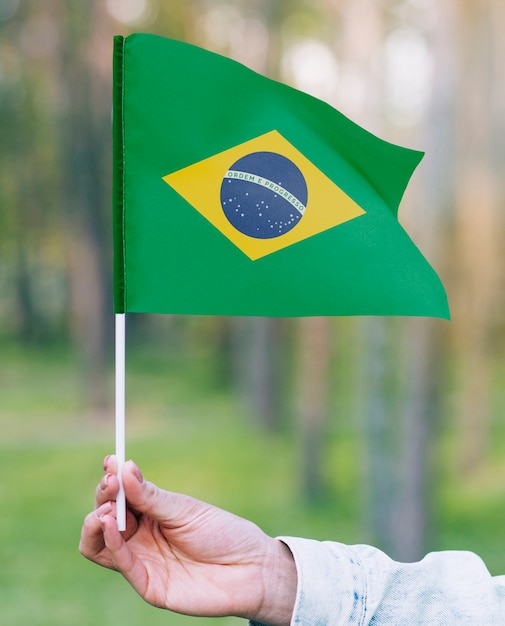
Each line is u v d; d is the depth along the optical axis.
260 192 1.62
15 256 27.33
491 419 16.91
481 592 1.47
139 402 23.44
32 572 10.21
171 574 1.41
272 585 1.41
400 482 10.77
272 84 1.66
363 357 11.26
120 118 1.60
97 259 22.02
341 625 1.38
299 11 16.72
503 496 13.12
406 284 1.62
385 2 10.59
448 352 12.70
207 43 19.08
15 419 20.14
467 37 9.56
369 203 1.66
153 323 32.94
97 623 8.72
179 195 1.59
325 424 15.28
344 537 13.09
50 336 30.86
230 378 26.33
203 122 1.62
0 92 21.23
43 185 22.81
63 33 20.45
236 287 1.58
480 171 9.80
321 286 1.61
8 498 13.64
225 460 17.09
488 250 10.01
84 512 12.91
